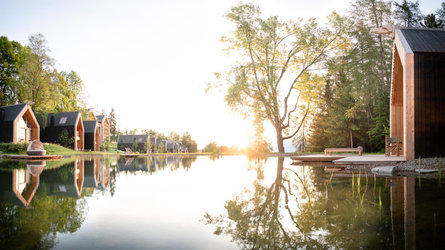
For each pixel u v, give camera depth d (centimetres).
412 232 183
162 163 1201
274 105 2031
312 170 707
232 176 583
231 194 351
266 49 2041
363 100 2116
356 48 2198
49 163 1174
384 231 187
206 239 179
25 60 2800
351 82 2322
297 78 2178
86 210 261
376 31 1032
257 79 2142
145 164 1130
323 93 2606
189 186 432
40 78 2852
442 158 742
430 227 194
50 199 315
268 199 314
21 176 599
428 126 783
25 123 2666
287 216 236
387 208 257
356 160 834
